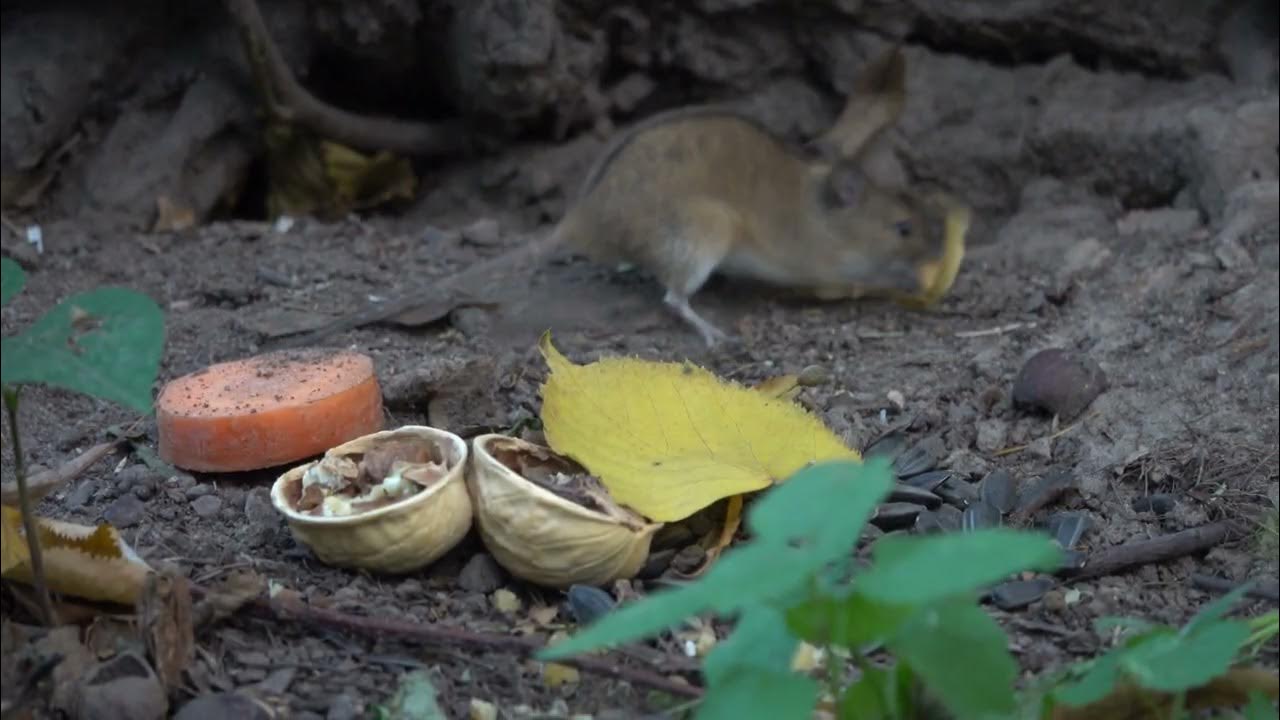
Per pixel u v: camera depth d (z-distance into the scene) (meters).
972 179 10.27
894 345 7.82
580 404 5.22
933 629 3.48
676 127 8.39
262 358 6.16
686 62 10.59
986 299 8.28
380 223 10.26
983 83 10.40
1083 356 7.20
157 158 9.83
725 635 4.75
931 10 10.37
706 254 8.23
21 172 9.57
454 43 9.99
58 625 4.43
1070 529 5.61
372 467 5.06
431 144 10.52
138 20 9.91
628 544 4.81
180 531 5.38
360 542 4.84
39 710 4.25
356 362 6.02
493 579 5.00
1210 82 10.16
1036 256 8.85
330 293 8.45
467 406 6.40
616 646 4.59
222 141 10.16
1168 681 3.68
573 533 4.73
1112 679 3.80
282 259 9.03
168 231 9.65
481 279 8.64
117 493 5.68
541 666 4.58
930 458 6.20
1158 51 10.28
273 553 5.20
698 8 10.41
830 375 7.30
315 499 5.06
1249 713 4.09
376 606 4.84
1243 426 6.49
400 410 6.39
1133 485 6.05
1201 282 7.92
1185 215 8.98
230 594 4.68
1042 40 10.45
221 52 9.96
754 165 8.61
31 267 8.89
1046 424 6.65
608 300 8.47
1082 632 4.83
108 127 10.00
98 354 3.75
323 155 10.30
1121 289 8.10
